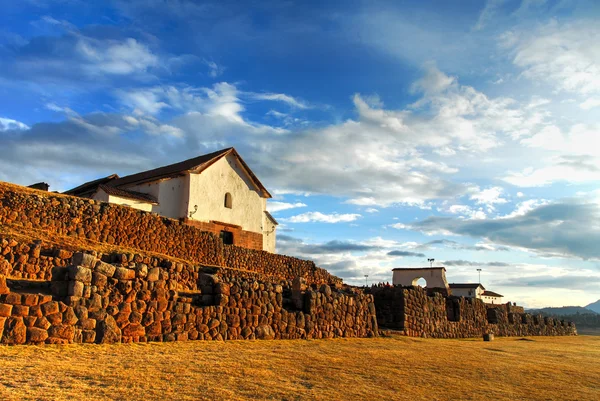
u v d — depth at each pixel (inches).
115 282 533.3
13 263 738.2
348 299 901.2
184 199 1696.6
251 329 683.4
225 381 405.4
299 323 769.6
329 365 529.3
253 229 1923.0
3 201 1013.8
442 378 518.9
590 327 3973.9
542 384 533.3
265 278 1362.0
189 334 595.2
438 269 2325.3
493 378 549.0
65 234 1098.7
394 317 1091.9
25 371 363.3
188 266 810.8
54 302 470.0
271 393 382.6
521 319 1807.3
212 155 1849.2
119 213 1226.6
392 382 471.8
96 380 364.5
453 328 1298.0
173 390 361.4
